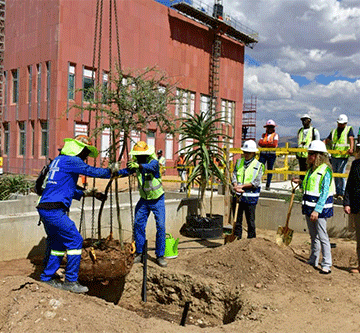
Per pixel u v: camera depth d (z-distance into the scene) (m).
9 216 5.86
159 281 5.85
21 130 22.91
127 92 5.75
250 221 6.89
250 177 6.82
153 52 24.34
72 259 4.61
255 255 5.76
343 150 8.42
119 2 22.16
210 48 29.11
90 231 6.73
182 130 8.34
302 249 7.09
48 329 3.52
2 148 24.00
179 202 8.47
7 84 23.30
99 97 5.89
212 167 8.45
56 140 19.81
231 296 5.18
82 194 5.38
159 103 5.94
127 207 7.34
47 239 5.21
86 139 5.06
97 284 5.73
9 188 10.48
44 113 20.62
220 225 8.34
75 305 3.98
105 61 21.59
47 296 3.98
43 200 4.56
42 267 5.58
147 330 3.82
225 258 5.86
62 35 19.86
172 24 25.77
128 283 5.95
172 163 25.73
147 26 23.89
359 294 4.87
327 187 5.69
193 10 26.05
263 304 4.59
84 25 20.72
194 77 27.72
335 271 5.88
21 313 3.72
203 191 8.45
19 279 4.27
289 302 4.67
